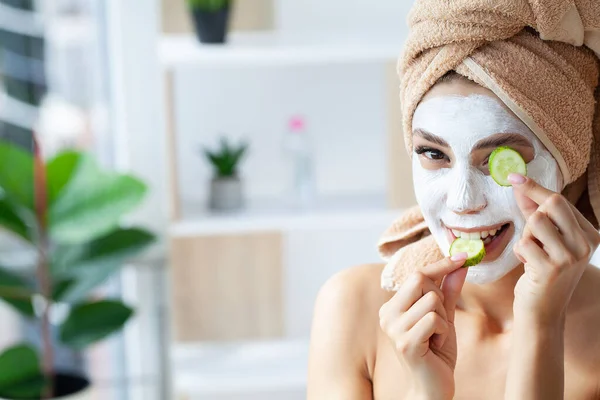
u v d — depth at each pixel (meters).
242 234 3.06
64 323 2.93
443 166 1.29
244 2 3.09
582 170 1.29
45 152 3.29
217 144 3.18
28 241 2.89
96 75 3.25
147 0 3.09
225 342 3.12
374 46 2.86
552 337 1.19
